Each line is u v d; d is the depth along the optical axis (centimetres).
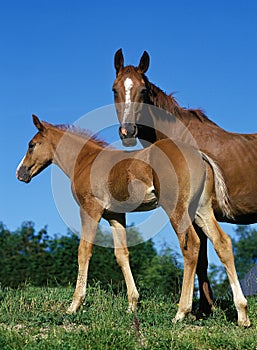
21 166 960
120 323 714
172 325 716
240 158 760
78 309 804
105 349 600
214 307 791
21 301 830
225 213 752
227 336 648
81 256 834
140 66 832
